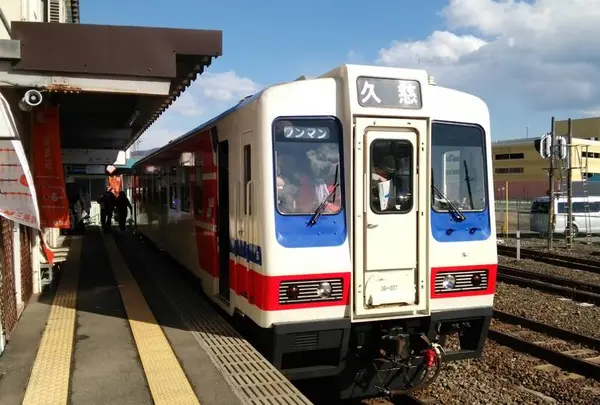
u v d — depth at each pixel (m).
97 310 7.66
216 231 7.53
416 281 5.78
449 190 6.01
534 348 7.62
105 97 9.48
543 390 6.36
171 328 6.66
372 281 5.62
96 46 6.64
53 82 6.56
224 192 7.44
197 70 8.32
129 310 7.64
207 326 6.76
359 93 5.48
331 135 5.59
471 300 6.08
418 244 5.74
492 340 8.34
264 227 5.35
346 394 5.89
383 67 5.62
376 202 5.61
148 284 9.74
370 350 5.84
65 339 6.22
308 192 5.49
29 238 8.56
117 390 4.71
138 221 19.25
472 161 6.16
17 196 5.45
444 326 6.13
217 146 7.39
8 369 5.23
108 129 14.79
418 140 5.71
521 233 25.42
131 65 6.76
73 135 16.27
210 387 4.75
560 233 23.67
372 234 5.59
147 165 16.30
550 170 19.33
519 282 12.67
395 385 6.08
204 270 8.38
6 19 6.40
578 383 6.55
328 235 5.50
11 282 6.65
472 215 6.09
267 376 5.00
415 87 5.71
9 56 6.27
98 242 17.70
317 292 5.44
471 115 6.14
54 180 8.77
